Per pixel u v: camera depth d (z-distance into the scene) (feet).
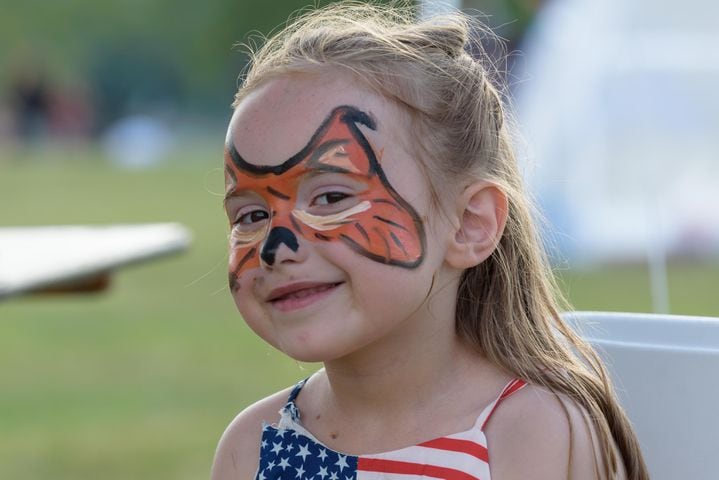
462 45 8.17
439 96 7.65
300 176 7.27
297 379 26.25
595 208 33.35
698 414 7.82
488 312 7.97
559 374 7.81
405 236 7.30
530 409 7.52
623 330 8.30
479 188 7.66
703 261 34.22
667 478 7.93
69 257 12.19
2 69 152.15
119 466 19.94
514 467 7.41
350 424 7.85
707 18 32.45
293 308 7.26
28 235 15.31
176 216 57.72
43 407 24.85
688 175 33.60
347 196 7.29
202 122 156.25
